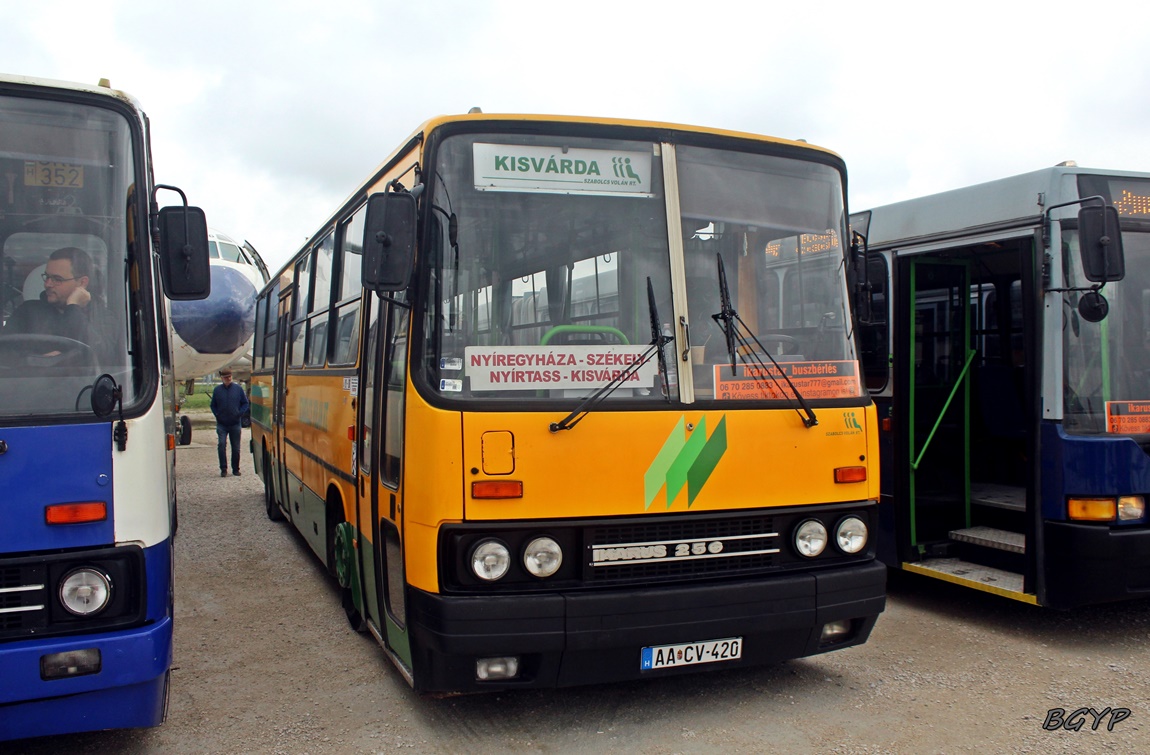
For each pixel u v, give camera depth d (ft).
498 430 13.78
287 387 31.65
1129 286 19.98
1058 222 19.42
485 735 15.02
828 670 18.06
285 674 18.30
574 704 16.33
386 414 16.38
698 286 15.43
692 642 14.48
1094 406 19.38
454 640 13.30
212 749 14.65
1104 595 18.60
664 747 14.46
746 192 16.17
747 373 15.42
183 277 13.37
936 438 24.12
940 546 23.44
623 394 14.55
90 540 12.25
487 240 14.55
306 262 28.30
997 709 15.96
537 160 14.99
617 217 15.23
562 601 13.61
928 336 24.26
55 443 12.17
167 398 15.10
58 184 13.04
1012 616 22.06
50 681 11.84
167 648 12.75
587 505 14.07
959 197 21.89
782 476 15.37
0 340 12.40
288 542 32.55
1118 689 16.97
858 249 17.75
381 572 16.61
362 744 14.76
